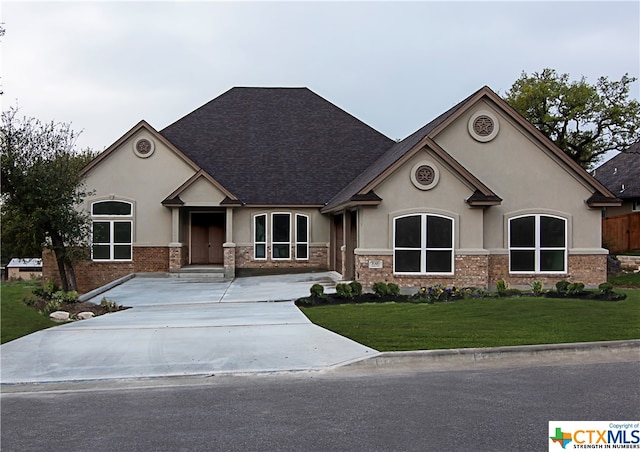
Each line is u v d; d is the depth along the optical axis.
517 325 12.37
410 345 10.55
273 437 6.21
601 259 20.31
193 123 29.45
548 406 7.23
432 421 6.67
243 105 30.72
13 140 20.59
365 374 8.98
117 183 24.88
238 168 27.50
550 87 32.09
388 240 18.83
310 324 12.72
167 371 9.17
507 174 20.25
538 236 20.20
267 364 9.52
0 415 7.15
